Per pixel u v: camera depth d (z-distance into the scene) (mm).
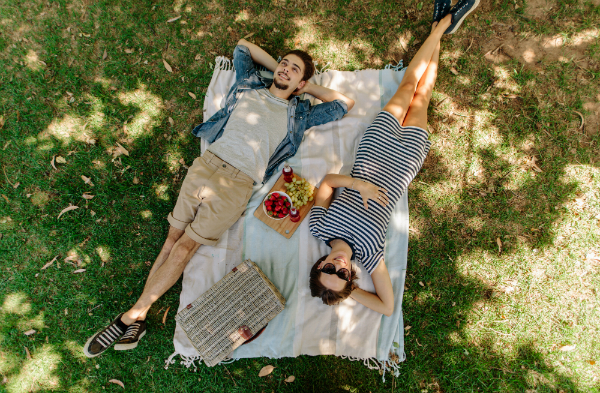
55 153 2943
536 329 2828
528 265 2906
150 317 2768
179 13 3055
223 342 2389
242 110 2713
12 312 2770
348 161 2928
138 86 3033
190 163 2980
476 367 2777
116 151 2957
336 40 3084
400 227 2850
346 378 2762
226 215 2547
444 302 2871
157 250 2879
